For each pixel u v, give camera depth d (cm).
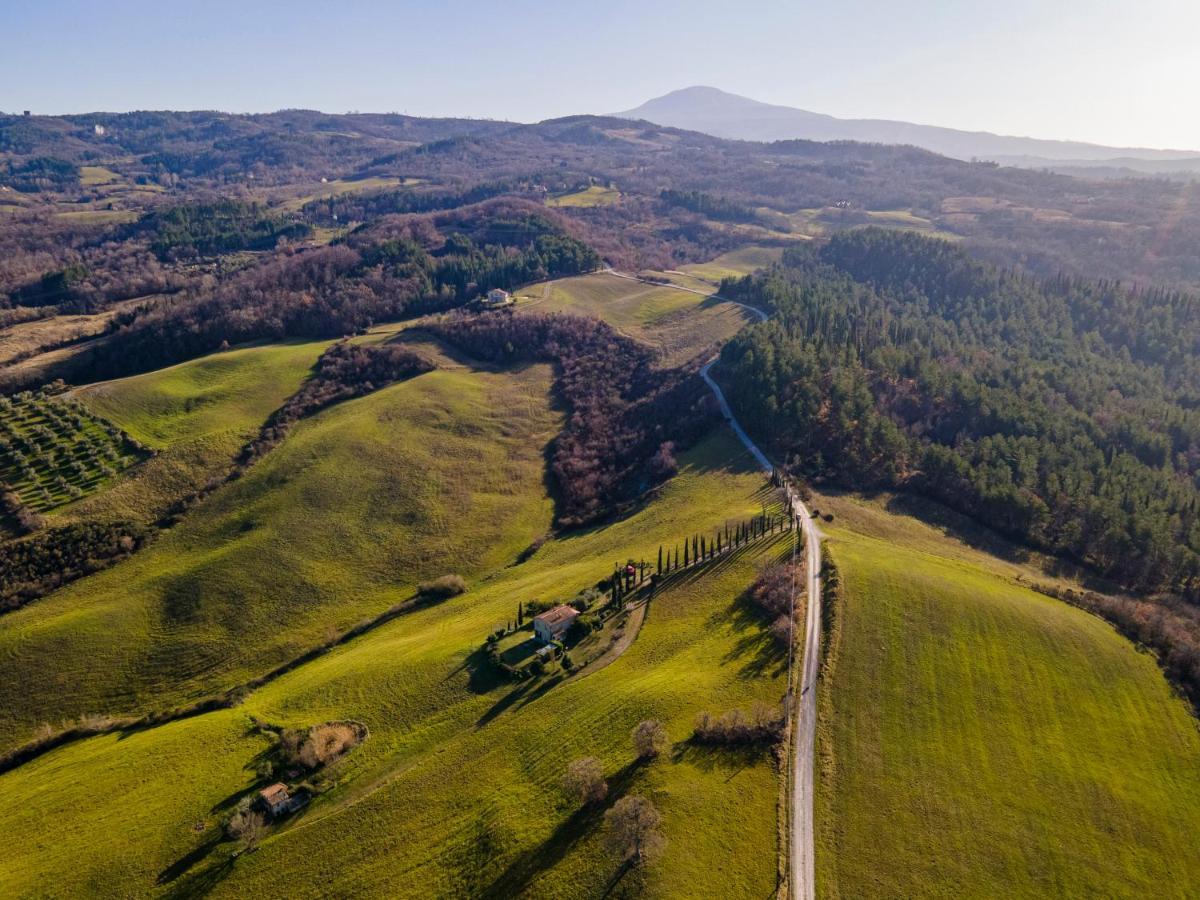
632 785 6203
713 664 7856
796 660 7775
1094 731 7138
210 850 6406
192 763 7550
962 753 6731
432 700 8069
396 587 11725
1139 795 6481
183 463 14025
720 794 6119
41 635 10100
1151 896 5616
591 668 8181
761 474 13050
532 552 12575
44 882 6222
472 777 6775
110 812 6981
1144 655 8362
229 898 5897
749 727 6688
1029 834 6006
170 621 10619
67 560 11531
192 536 12412
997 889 5556
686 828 5781
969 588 9150
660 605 9325
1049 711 7319
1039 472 13512
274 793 6800
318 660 9888
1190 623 9256
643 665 8081
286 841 6381
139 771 7525
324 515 13000
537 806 6222
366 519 13075
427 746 7381
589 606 9406
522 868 5669
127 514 12631
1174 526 11944
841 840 5825
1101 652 8256
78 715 9275
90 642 10100
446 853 5975
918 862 5697
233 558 11769
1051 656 8056
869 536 10844
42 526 12019
